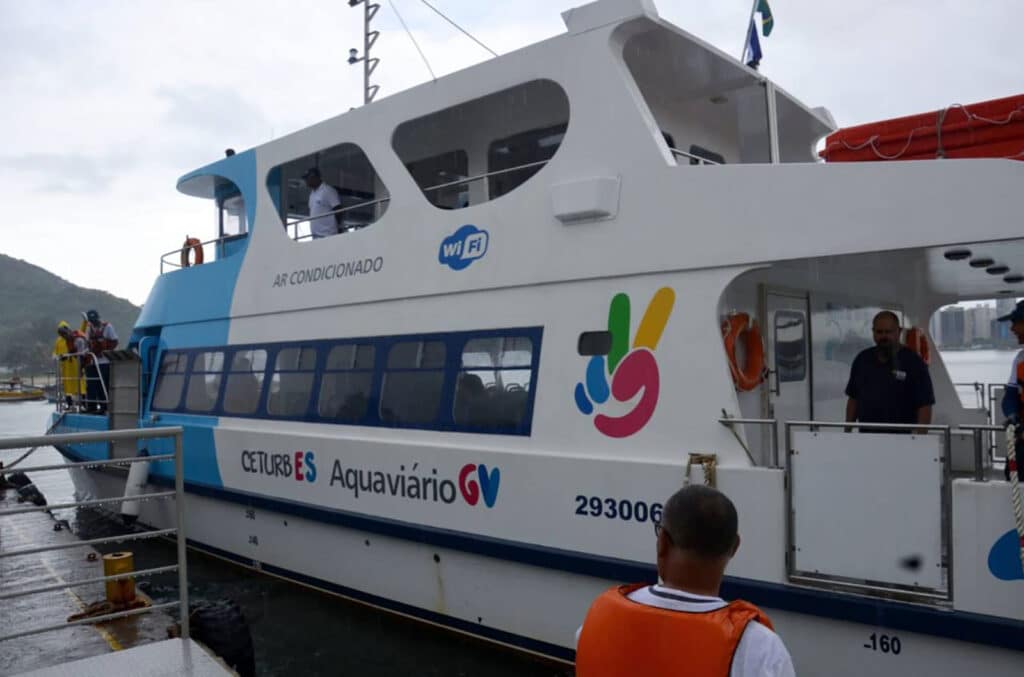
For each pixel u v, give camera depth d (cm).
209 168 873
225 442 778
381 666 569
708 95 611
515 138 703
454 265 591
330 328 695
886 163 400
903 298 690
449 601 577
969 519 364
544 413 524
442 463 571
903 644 384
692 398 459
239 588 732
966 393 786
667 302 472
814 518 403
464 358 579
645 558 463
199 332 862
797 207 427
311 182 771
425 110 622
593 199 495
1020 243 395
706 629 165
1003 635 355
